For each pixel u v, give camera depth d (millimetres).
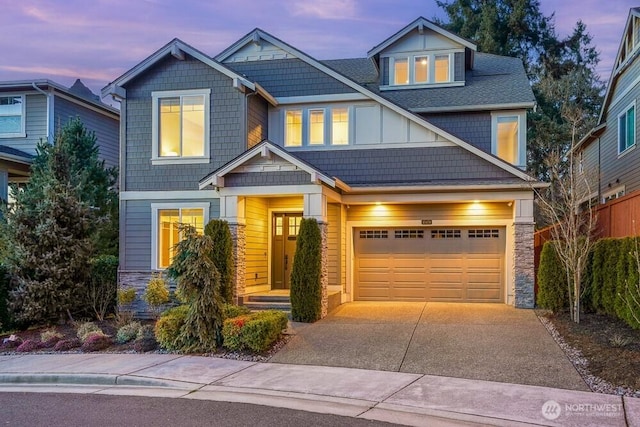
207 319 9625
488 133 15500
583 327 10359
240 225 13328
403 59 17078
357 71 19234
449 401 6551
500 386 7160
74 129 16719
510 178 13914
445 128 15758
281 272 15609
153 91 14641
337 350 9406
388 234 15383
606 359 8023
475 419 5902
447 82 16672
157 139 14578
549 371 7812
